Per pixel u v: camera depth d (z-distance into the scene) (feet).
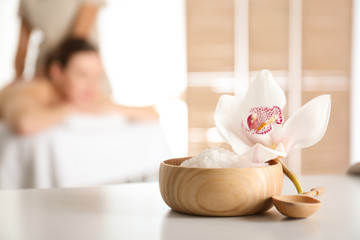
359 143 11.57
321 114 2.19
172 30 10.75
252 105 2.21
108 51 10.45
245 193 2.11
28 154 6.24
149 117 7.63
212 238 1.81
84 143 6.41
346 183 3.01
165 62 10.79
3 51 9.86
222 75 10.98
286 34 11.10
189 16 10.78
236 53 10.98
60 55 8.05
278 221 2.08
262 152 2.13
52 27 8.42
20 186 6.20
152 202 2.49
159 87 10.82
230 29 10.94
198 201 2.12
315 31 11.18
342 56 11.34
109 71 10.50
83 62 8.05
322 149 11.48
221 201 2.11
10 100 7.04
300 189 2.26
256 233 1.88
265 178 2.15
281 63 11.14
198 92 10.95
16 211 2.29
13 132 6.42
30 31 8.81
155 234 1.87
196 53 10.87
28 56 8.84
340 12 11.25
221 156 2.23
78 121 6.85
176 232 1.90
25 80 8.20
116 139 6.62
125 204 2.45
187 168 2.13
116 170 6.46
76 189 2.86
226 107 2.22
